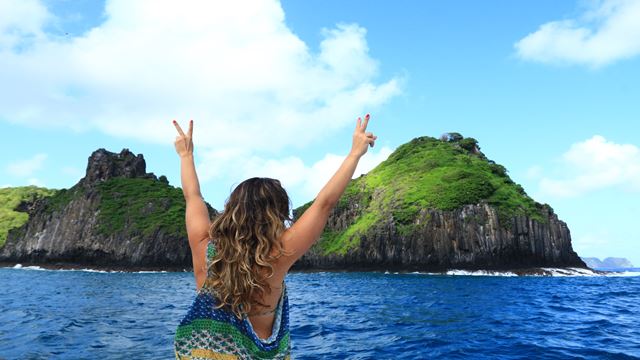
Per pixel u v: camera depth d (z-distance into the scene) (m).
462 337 12.12
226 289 2.01
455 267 79.75
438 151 112.44
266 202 2.11
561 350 10.27
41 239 99.75
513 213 81.44
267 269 2.06
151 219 96.12
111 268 90.81
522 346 10.77
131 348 10.86
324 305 21.92
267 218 2.08
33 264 99.50
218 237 2.10
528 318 16.39
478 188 84.25
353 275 74.75
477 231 80.06
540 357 9.57
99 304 22.81
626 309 19.94
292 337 12.40
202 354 2.00
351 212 102.38
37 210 105.81
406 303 23.11
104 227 95.81
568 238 83.94
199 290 2.19
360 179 114.12
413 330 13.50
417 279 58.50
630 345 10.91
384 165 117.12
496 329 13.58
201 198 2.51
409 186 95.94
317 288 38.56
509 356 9.69
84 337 12.32
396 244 83.44
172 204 101.44
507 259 79.31
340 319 16.25
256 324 2.12
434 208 83.25
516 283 47.75
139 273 82.56
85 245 94.81
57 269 93.81
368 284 45.41
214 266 2.08
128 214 97.75
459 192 84.31
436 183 92.12
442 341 11.50
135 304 23.00
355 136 2.34
